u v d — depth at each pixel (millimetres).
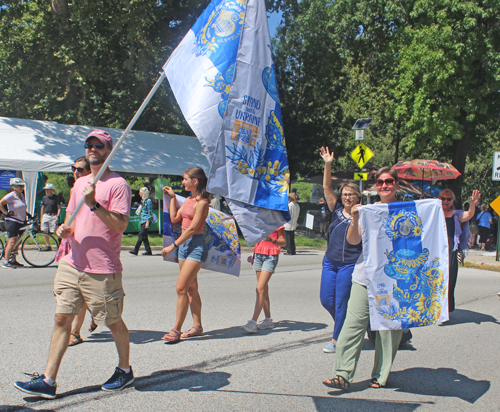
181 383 4113
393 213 4094
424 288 4109
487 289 9859
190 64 4996
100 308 3672
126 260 12547
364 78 29094
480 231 21406
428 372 4684
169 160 19125
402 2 22578
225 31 4941
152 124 25797
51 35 19453
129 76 23047
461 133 21672
